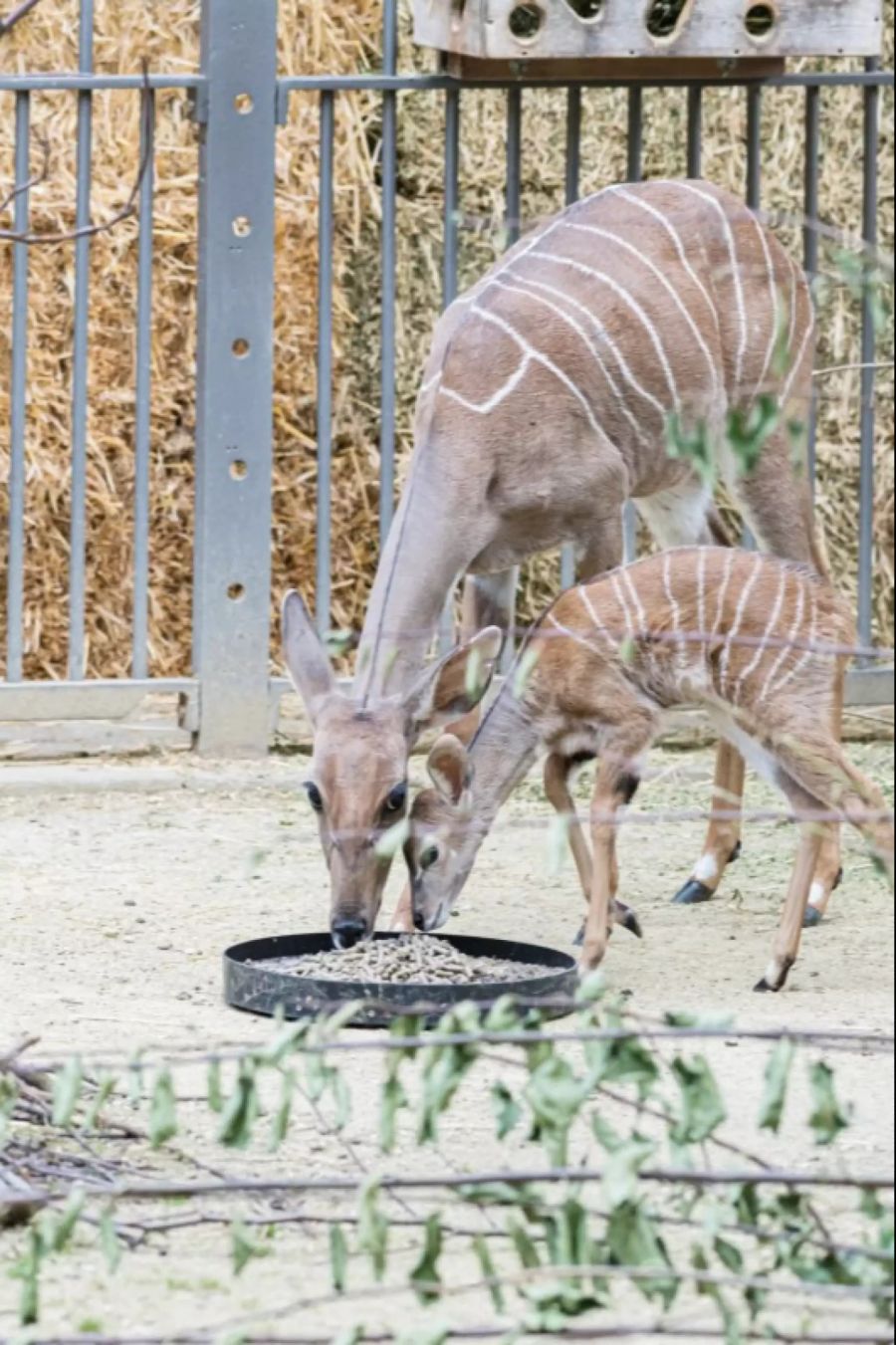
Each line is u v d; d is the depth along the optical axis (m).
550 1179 5.28
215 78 13.77
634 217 11.36
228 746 14.18
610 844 9.39
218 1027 8.65
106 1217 5.51
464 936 9.70
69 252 15.23
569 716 9.48
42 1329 5.87
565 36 12.03
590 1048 5.40
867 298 5.47
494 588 11.37
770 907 10.98
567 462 10.80
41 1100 7.20
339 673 15.99
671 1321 5.60
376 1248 5.15
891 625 16.72
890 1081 8.05
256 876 11.52
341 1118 5.35
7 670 13.94
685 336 11.16
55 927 10.37
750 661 9.27
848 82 13.80
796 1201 5.59
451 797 9.39
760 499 11.45
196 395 14.08
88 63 13.54
